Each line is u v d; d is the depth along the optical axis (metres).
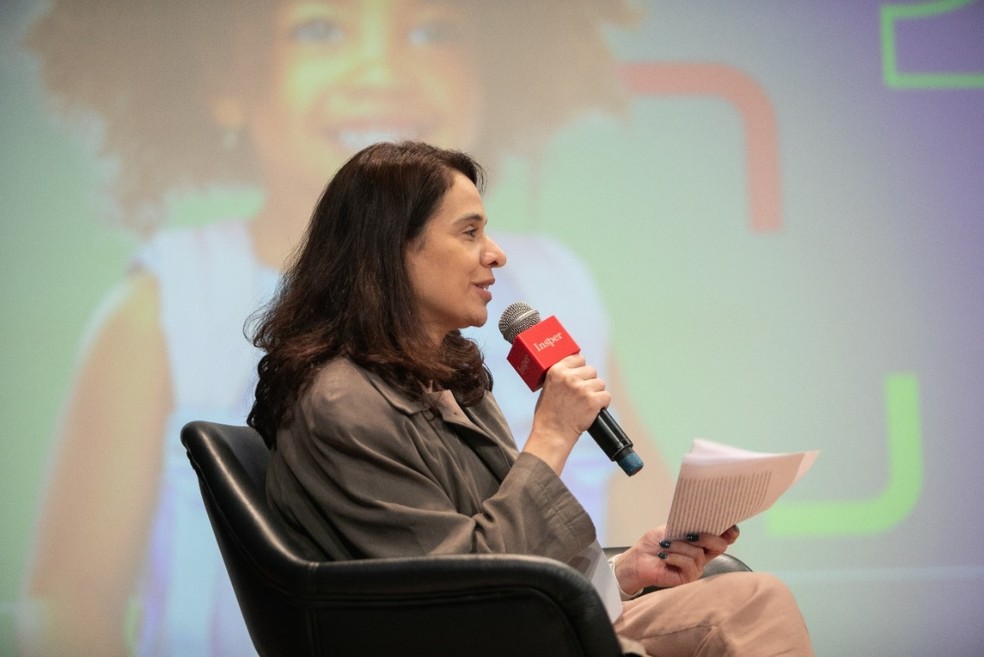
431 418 3.27
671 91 8.23
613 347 8.01
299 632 2.81
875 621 7.94
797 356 8.12
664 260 8.11
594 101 8.17
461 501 3.19
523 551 2.93
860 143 8.30
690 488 2.97
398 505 2.94
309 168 7.96
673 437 7.98
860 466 8.06
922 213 8.28
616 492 7.86
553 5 8.22
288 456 3.13
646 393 8.00
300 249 3.72
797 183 8.24
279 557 2.84
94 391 7.75
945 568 8.00
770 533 7.96
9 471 7.65
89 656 7.54
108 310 7.82
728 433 8.02
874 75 8.36
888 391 8.13
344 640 2.77
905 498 8.06
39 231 7.86
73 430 7.72
